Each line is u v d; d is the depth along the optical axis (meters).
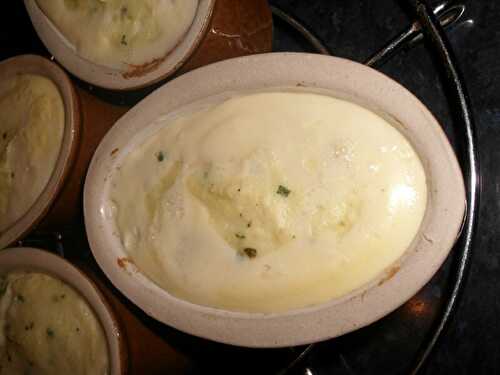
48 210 0.21
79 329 0.19
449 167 0.14
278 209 0.15
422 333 0.21
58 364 0.19
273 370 0.22
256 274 0.15
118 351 0.18
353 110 0.15
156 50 0.20
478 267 0.20
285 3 0.25
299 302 0.15
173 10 0.20
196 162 0.16
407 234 0.14
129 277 0.17
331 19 0.24
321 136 0.15
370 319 0.14
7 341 0.21
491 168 0.20
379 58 0.21
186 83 0.16
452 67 0.19
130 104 0.24
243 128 0.16
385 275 0.14
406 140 0.14
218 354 0.23
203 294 0.16
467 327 0.20
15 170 0.22
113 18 0.21
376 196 0.14
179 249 0.16
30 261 0.20
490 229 0.20
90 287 0.19
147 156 0.17
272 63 0.15
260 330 0.15
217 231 0.16
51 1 0.22
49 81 0.22
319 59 0.15
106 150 0.17
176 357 0.21
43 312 0.20
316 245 0.15
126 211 0.17
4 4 0.30
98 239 0.17
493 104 0.21
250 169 0.15
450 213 0.14
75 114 0.21
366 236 0.14
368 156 0.15
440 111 0.21
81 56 0.22
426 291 0.21
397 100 0.14
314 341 0.14
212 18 0.19
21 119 0.22
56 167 0.21
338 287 0.15
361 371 0.22
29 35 0.30
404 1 0.22
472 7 0.21
